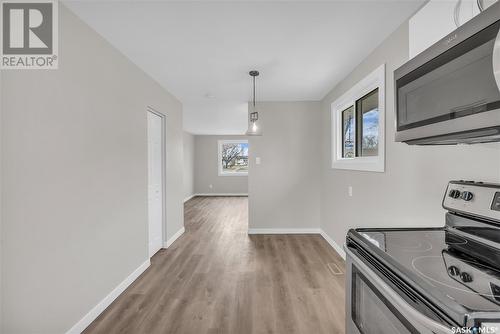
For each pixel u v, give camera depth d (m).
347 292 1.28
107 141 2.30
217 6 1.80
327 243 4.04
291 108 4.57
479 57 0.80
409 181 1.93
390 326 0.87
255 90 3.88
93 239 2.09
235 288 2.58
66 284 1.80
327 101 4.11
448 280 0.82
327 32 2.16
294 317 2.09
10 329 1.44
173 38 2.26
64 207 1.78
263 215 4.62
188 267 3.11
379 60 2.39
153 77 3.27
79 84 1.94
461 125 0.87
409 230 1.37
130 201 2.72
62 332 1.76
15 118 1.47
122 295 2.45
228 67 2.95
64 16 1.79
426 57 1.05
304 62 2.80
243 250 3.72
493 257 0.98
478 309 0.64
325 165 4.25
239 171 10.37
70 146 1.84
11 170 1.44
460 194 1.19
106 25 2.04
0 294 1.40
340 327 1.97
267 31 2.15
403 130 1.22
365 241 1.20
